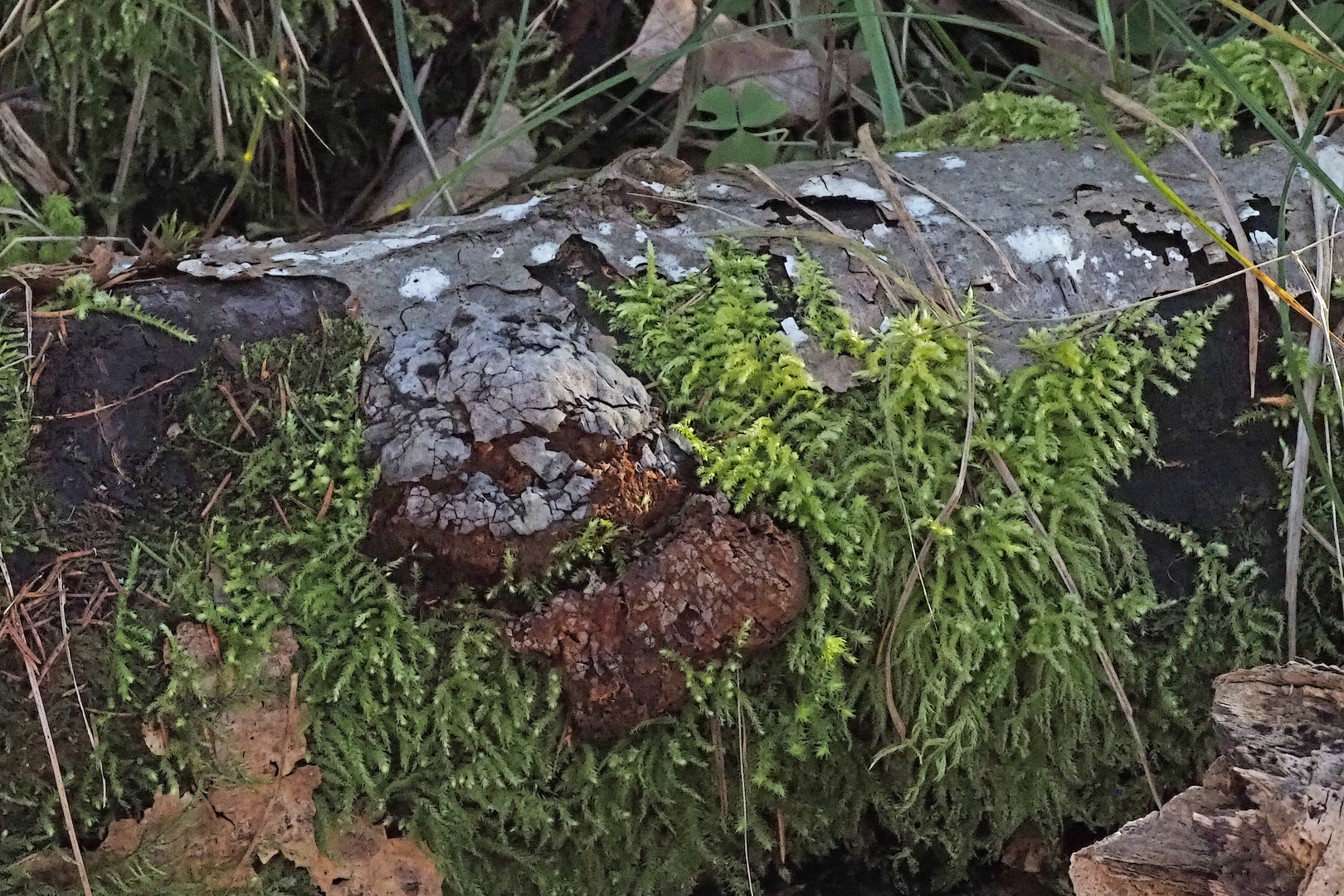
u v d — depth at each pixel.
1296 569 1.08
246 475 1.05
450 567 1.05
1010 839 1.11
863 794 1.09
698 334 1.07
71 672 1.04
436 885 1.06
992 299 1.08
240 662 1.05
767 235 1.08
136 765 1.05
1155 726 1.09
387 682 1.05
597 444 1.05
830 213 1.09
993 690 1.07
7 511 1.04
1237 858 1.01
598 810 1.07
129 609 1.04
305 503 1.05
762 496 1.06
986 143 1.12
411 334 1.06
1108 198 1.09
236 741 1.05
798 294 1.07
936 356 1.07
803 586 1.06
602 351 1.07
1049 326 1.08
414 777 1.06
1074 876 1.02
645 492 1.05
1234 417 1.08
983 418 1.07
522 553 1.05
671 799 1.07
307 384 1.06
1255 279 1.08
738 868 1.09
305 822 1.05
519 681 1.05
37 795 1.04
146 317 1.06
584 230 1.08
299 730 1.05
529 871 1.08
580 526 1.04
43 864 1.05
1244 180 1.09
